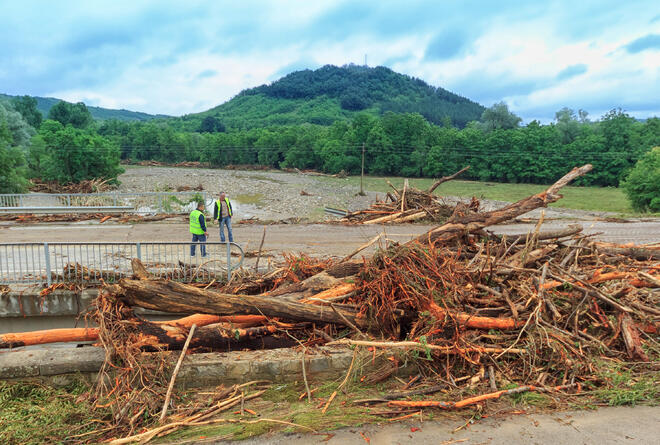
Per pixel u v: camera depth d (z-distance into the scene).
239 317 7.10
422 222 19.95
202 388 6.18
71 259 11.85
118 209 20.73
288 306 7.10
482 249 9.02
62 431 5.24
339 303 7.65
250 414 5.55
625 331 6.93
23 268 10.80
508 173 76.31
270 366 6.29
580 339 6.78
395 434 5.04
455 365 6.55
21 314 9.00
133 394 5.72
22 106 107.75
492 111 101.81
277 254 13.09
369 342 6.46
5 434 5.16
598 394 5.92
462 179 82.44
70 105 121.25
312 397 6.00
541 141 76.31
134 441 5.01
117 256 12.27
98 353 6.53
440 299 6.91
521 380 6.27
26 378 6.23
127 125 134.25
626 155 68.19
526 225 20.52
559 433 5.03
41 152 55.31
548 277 7.91
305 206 39.88
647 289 8.26
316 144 93.88
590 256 9.37
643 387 5.99
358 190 53.53
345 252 13.52
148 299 6.34
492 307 7.52
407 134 87.00
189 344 6.77
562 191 57.81
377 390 6.16
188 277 9.95
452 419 5.36
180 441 5.00
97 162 56.12
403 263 7.42
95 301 6.64
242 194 48.94
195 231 12.06
